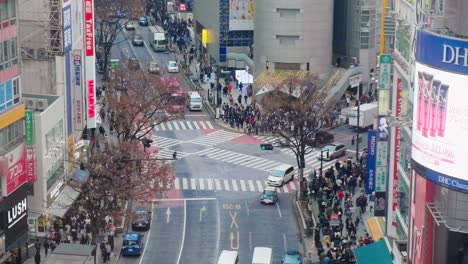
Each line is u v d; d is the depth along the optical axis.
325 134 158.25
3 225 105.50
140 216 122.88
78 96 139.62
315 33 185.38
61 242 110.88
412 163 79.62
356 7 189.88
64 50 133.62
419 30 78.06
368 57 190.88
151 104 162.25
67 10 136.00
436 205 80.38
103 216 113.12
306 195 132.25
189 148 162.12
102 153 128.50
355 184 134.75
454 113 74.00
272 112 161.75
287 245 118.62
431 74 75.56
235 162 154.62
